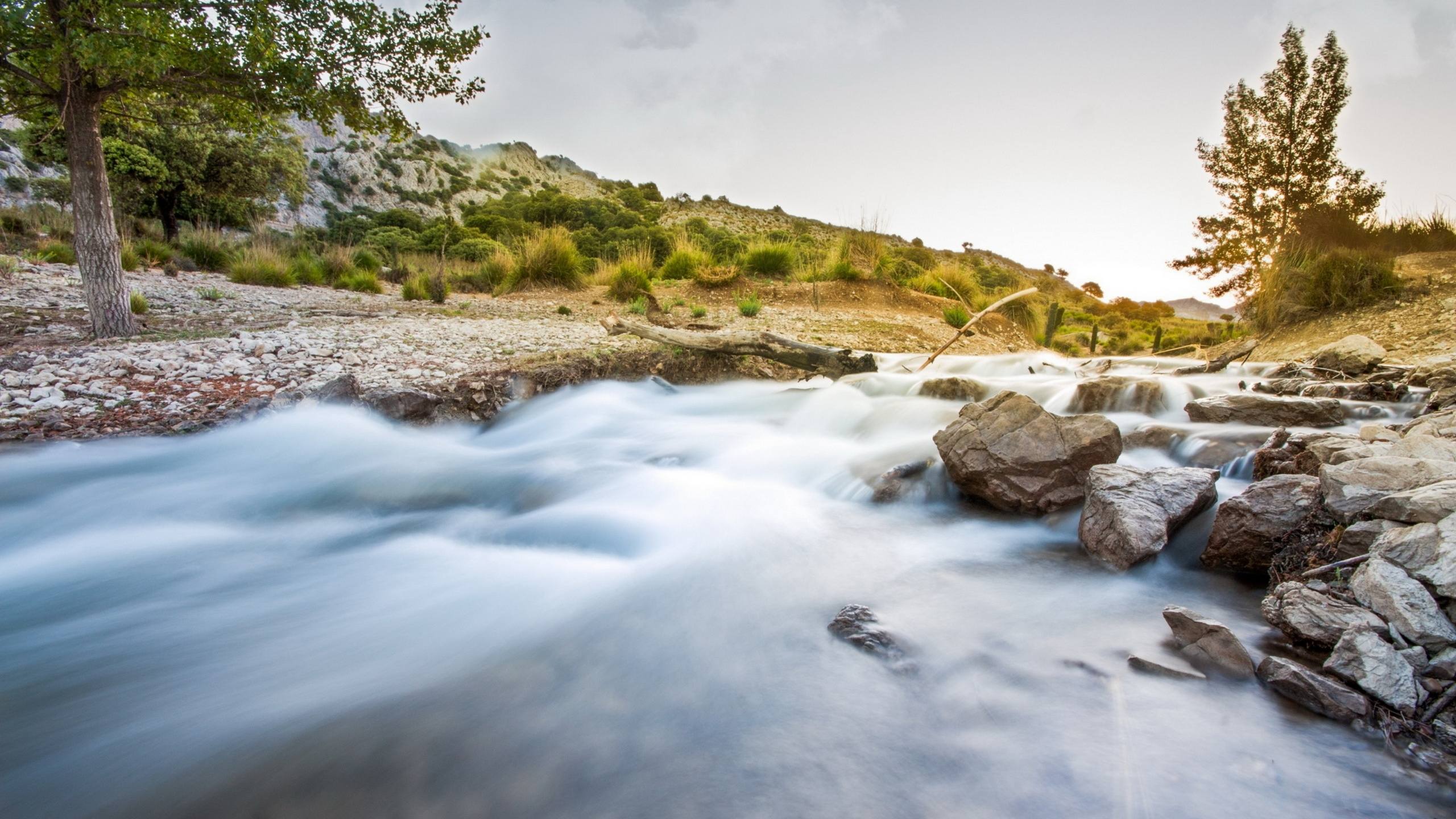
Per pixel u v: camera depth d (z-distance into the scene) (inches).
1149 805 72.4
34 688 99.9
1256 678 93.0
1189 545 137.6
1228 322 682.2
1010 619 115.3
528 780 80.1
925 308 665.6
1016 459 167.9
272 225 2110.0
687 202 3663.9
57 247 606.9
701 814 74.0
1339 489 115.9
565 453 226.7
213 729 90.4
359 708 94.8
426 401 238.1
